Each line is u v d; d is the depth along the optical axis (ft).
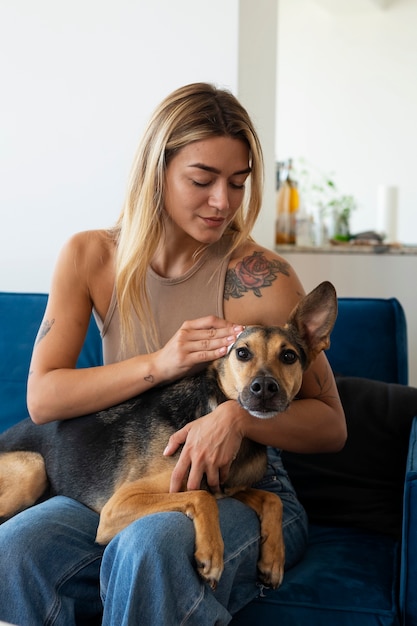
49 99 9.02
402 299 10.30
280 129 23.18
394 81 21.59
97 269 6.07
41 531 4.78
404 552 4.99
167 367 5.34
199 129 5.24
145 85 8.68
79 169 9.00
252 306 5.75
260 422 5.19
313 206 16.07
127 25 8.68
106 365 5.70
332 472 6.57
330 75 22.40
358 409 6.72
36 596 4.68
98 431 5.70
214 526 4.54
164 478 5.20
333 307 5.52
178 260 5.93
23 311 7.68
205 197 5.39
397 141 21.72
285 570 5.47
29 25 9.00
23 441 6.09
